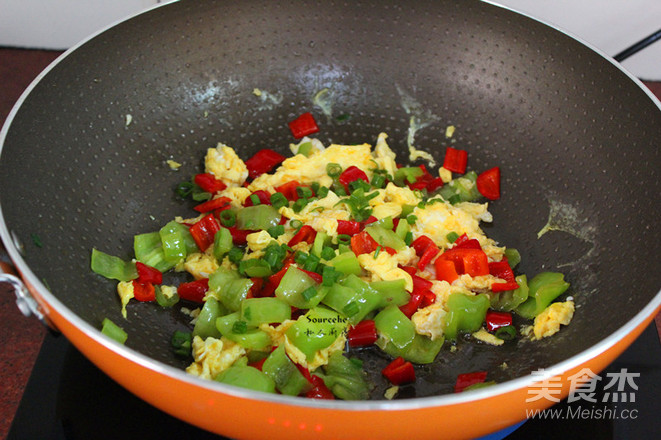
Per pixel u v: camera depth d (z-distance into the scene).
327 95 0.50
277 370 0.38
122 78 0.45
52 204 0.40
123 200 0.44
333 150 0.49
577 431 0.38
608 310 0.40
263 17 0.48
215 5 0.46
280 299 0.40
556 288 0.42
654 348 0.41
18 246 0.36
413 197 0.47
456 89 0.49
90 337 0.32
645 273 0.39
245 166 0.48
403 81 0.49
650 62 0.65
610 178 0.43
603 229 0.43
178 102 0.47
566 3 0.61
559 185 0.45
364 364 0.40
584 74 0.45
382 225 0.45
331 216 0.45
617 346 0.33
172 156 0.47
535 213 0.46
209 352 0.39
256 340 0.39
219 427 0.33
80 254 0.41
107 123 0.44
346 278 0.41
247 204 0.46
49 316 0.34
